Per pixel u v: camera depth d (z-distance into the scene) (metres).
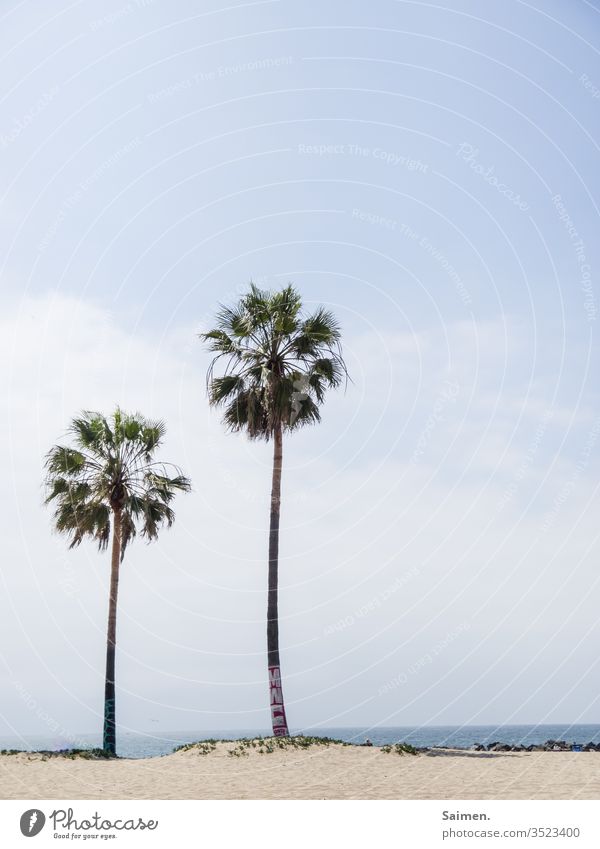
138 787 14.85
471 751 19.95
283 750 18.78
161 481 27.28
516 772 16.22
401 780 15.34
